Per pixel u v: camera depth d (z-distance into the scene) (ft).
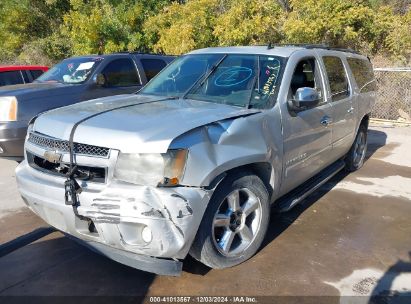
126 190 9.16
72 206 9.53
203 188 9.73
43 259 11.82
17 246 12.54
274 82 12.90
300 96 12.68
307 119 13.76
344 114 17.16
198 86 13.71
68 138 10.00
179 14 48.55
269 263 11.74
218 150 10.11
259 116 11.63
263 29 41.45
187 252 9.82
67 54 62.80
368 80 20.95
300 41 42.83
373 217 15.29
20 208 15.64
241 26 41.57
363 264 11.82
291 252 12.41
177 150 9.32
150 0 54.03
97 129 9.84
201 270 11.30
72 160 9.77
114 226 9.22
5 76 28.73
